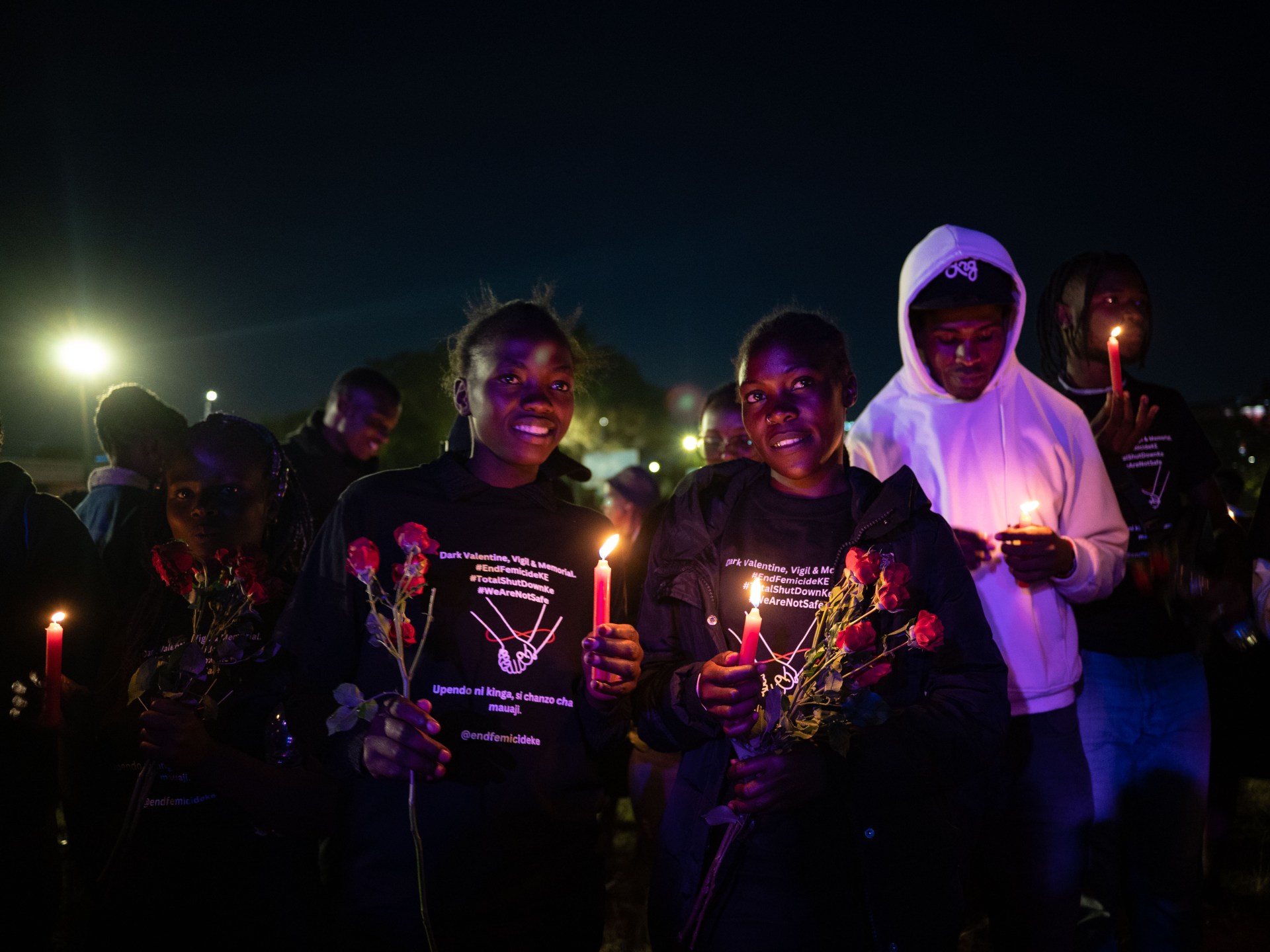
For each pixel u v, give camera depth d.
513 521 2.28
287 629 2.15
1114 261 3.39
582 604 2.29
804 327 2.34
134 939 2.26
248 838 2.32
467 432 3.05
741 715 1.92
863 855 2.02
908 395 3.09
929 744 2.04
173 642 2.47
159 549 2.30
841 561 2.26
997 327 2.90
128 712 2.43
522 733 2.10
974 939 3.82
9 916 2.39
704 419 4.40
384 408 5.73
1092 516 2.89
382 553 2.18
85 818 2.42
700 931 2.09
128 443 3.78
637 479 5.23
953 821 2.29
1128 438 3.03
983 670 2.17
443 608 2.14
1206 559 3.18
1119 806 3.02
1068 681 2.77
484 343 2.30
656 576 2.38
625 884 4.31
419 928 1.97
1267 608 2.79
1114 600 3.10
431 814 2.02
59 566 2.55
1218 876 4.07
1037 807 2.71
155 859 2.28
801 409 2.28
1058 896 2.70
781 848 2.10
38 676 2.44
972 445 2.92
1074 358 3.49
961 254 2.85
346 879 2.06
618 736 2.19
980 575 2.77
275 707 2.33
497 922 2.02
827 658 1.95
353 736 2.01
